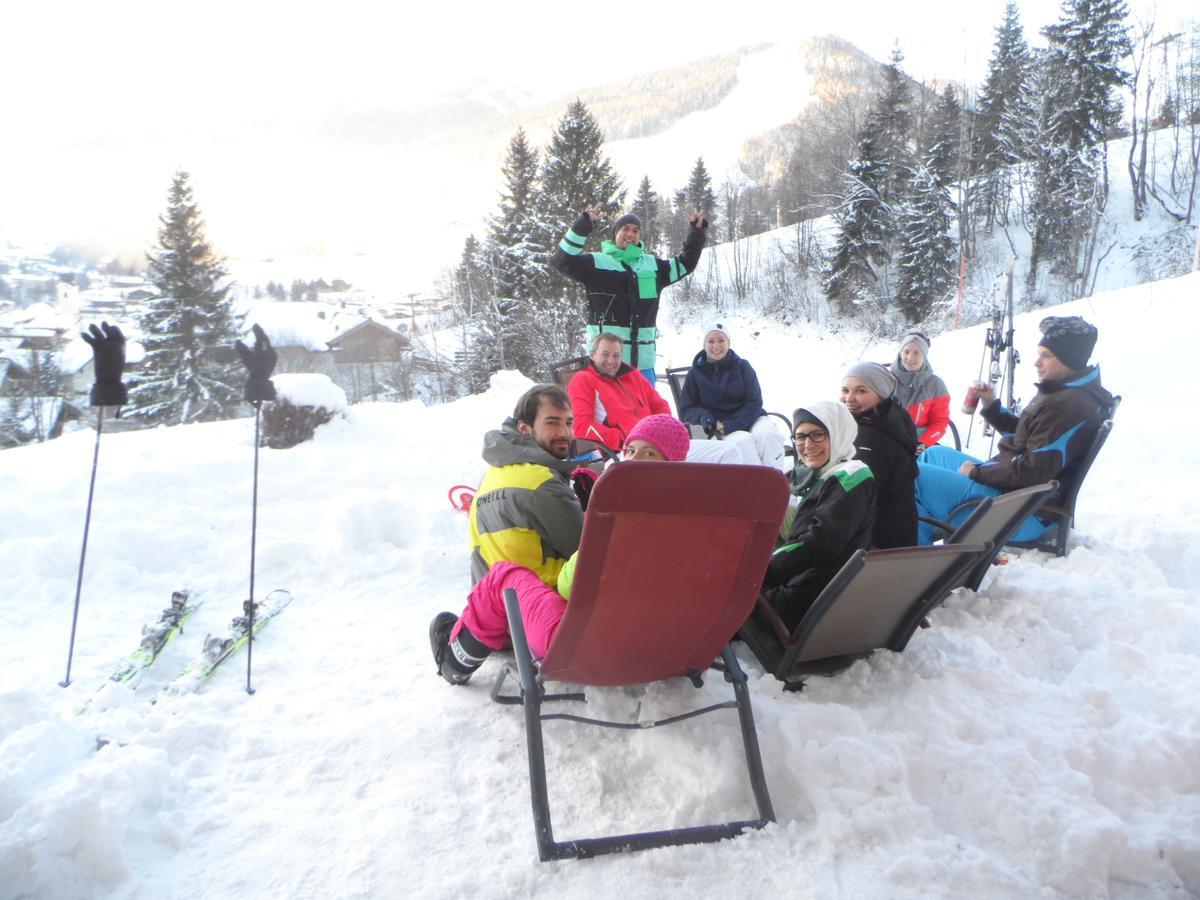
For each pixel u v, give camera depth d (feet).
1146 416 24.50
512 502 9.03
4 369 96.99
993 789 7.50
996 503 9.59
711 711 8.41
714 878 6.79
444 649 9.49
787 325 113.39
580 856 6.94
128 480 16.74
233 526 14.97
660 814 7.57
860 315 111.55
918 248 108.78
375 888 6.64
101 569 12.94
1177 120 135.74
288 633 11.15
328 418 21.70
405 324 106.32
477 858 6.98
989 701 9.00
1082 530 15.15
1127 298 44.88
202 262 106.73
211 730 8.57
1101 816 7.14
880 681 9.37
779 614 9.42
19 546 12.98
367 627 11.36
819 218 145.38
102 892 6.53
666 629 7.65
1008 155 126.93
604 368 16.98
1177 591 11.86
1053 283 116.98
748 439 16.75
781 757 7.92
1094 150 126.93
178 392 102.99
